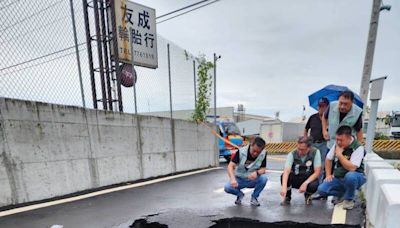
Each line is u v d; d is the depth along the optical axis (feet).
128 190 15.12
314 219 10.17
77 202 12.45
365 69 18.98
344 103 11.51
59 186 12.92
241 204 12.47
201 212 11.35
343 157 10.69
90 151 14.55
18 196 11.34
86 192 14.17
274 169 24.44
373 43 18.57
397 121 58.75
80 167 13.98
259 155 11.76
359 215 10.44
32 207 11.37
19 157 11.38
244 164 11.93
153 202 12.80
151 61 21.79
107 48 18.86
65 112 13.33
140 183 17.17
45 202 12.13
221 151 31.81
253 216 10.73
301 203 12.42
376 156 13.91
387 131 70.64
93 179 14.67
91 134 14.64
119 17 19.52
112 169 15.84
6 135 10.98
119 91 18.60
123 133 16.67
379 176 8.48
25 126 11.64
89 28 17.24
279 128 69.87
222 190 15.44
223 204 12.50
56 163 12.82
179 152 21.89
